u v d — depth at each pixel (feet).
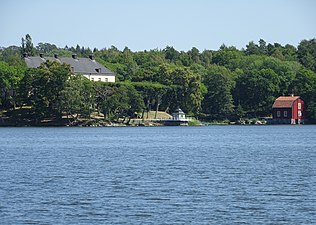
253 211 228.84
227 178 315.99
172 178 316.40
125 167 372.79
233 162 404.36
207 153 486.79
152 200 249.75
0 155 471.62
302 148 542.98
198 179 312.09
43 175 330.75
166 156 456.86
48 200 249.34
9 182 301.43
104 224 211.00
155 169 360.28
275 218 217.97
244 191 271.49
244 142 633.61
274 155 463.42
